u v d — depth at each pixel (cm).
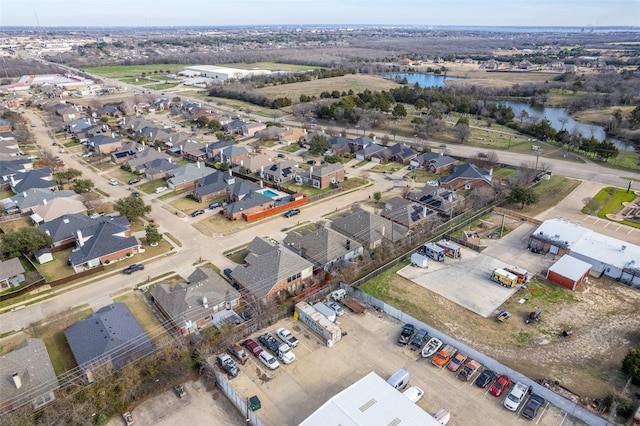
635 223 8031
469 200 8844
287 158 12369
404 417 3781
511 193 8769
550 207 8812
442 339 5062
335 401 3941
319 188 9950
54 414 3981
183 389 4431
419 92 19612
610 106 18675
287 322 5481
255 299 5669
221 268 6700
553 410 4150
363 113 15888
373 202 9169
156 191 9825
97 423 4025
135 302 5878
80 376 4484
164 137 13650
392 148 12288
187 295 5519
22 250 6950
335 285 6153
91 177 10925
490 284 6247
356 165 11694
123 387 4203
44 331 5306
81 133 14250
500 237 7612
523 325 5381
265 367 4728
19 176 10112
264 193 9581
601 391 4362
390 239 7256
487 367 4691
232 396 4281
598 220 8181
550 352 4925
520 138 14238
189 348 4862
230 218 8312
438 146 13225
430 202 8762
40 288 6197
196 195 9369
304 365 4756
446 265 6750
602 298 5903
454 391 4388
